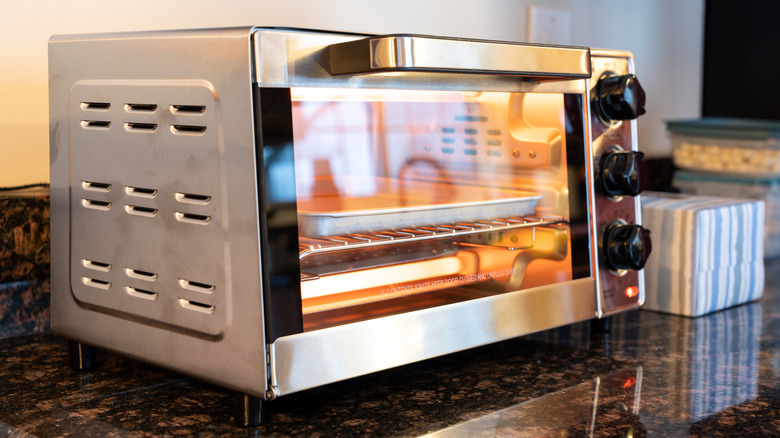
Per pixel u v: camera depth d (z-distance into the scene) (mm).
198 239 701
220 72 667
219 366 697
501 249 858
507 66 777
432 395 804
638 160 965
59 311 863
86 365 881
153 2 1102
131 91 748
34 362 913
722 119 1916
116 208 779
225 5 1166
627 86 949
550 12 1602
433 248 795
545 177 911
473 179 846
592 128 958
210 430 704
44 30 1026
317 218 706
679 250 1167
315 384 691
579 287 941
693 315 1161
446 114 821
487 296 840
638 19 1823
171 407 766
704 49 2027
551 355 959
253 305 663
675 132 1764
